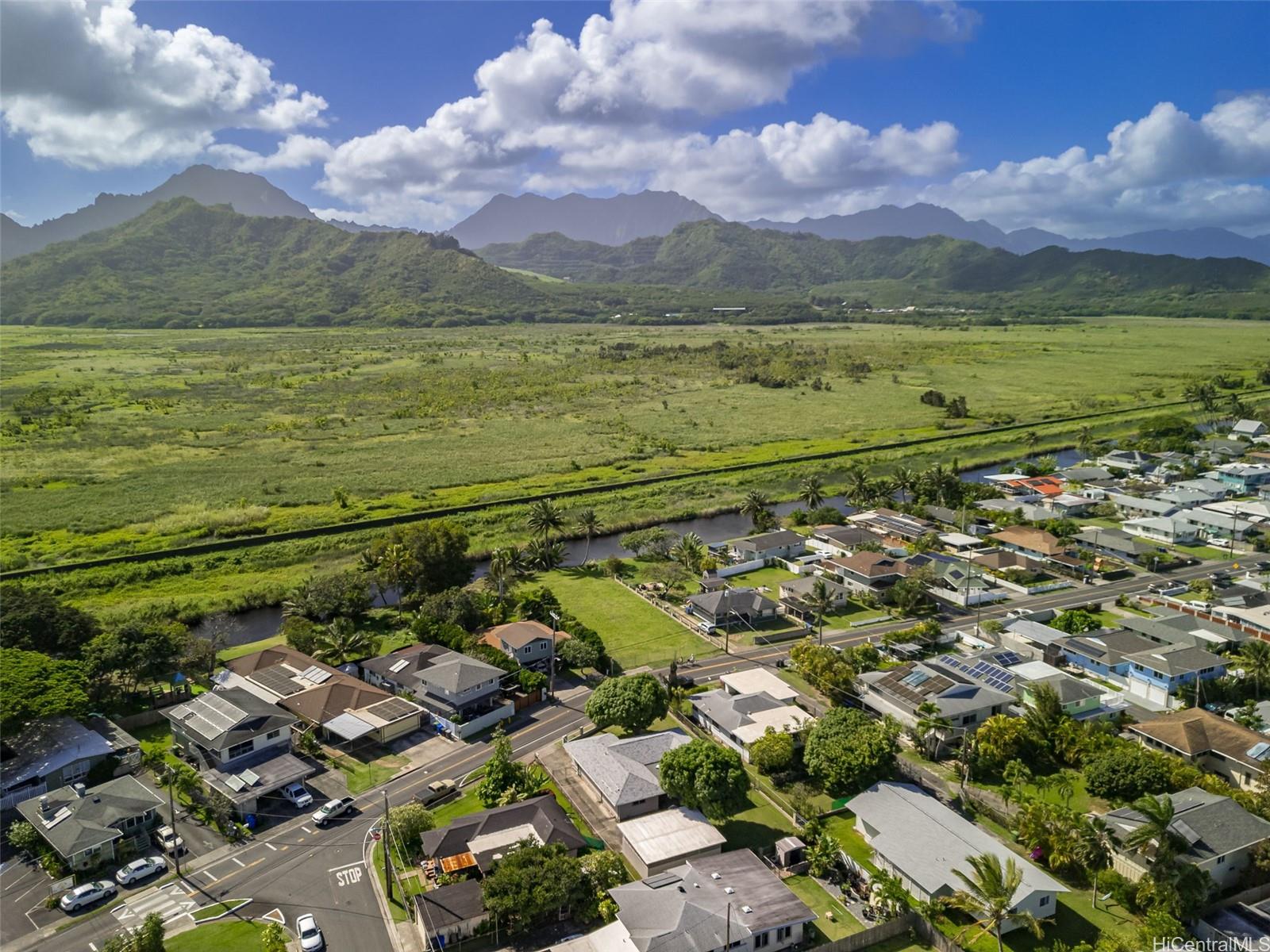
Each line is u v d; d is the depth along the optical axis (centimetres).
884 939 6562
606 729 9944
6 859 7638
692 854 7488
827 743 8594
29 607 11169
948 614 13312
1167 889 6575
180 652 11075
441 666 10531
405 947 6531
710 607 13025
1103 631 11775
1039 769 8900
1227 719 9588
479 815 7825
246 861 7625
